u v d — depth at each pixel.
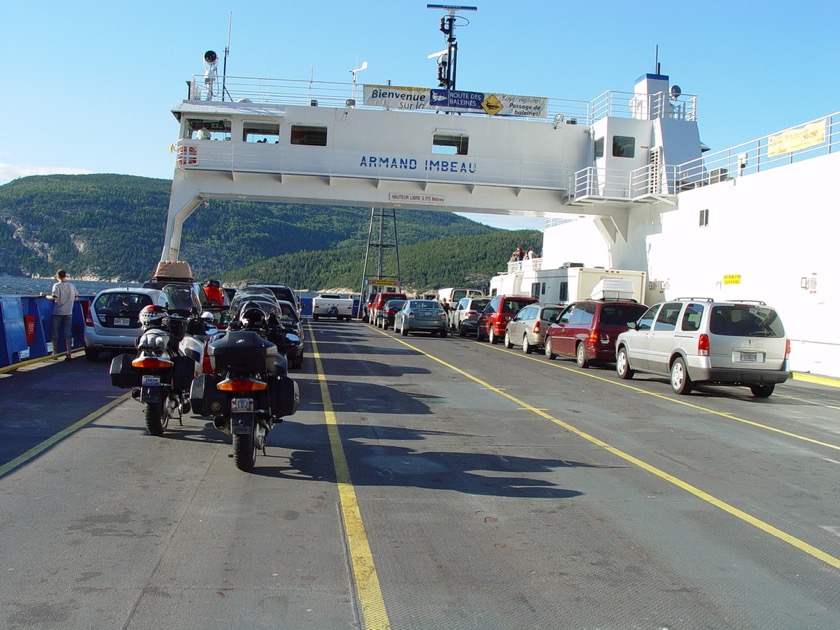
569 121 33.81
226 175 32.22
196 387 7.34
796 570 5.07
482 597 4.46
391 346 24.55
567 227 41.28
